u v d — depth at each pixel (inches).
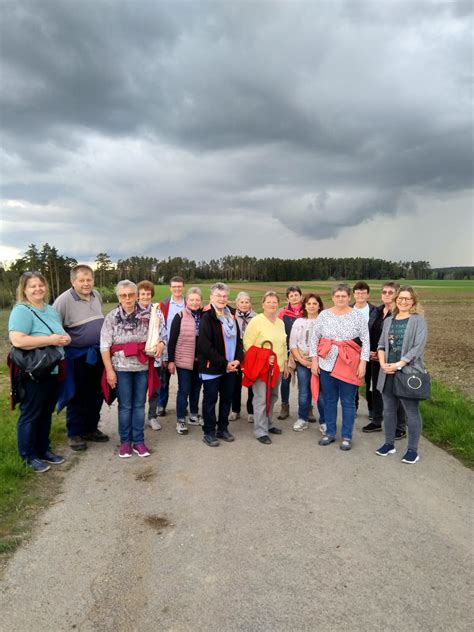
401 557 131.3
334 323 231.6
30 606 112.1
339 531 145.7
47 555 133.7
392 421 215.0
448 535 143.2
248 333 239.5
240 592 116.3
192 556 132.6
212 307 235.3
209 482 184.5
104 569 126.8
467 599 113.6
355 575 123.0
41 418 204.5
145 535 144.6
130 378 217.2
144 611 110.0
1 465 190.9
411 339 205.8
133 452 222.4
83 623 106.4
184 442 238.1
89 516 157.0
